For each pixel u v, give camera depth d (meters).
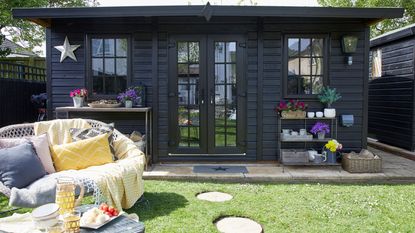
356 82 5.54
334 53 5.51
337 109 5.55
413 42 6.22
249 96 5.56
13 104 7.26
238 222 3.19
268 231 2.93
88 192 2.98
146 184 4.43
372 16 4.86
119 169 3.34
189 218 3.20
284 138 5.25
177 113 5.60
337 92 5.53
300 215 3.28
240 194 3.97
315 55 5.56
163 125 5.60
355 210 3.42
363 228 2.98
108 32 5.49
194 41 5.53
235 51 5.54
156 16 5.19
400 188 4.28
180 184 4.45
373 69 7.89
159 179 4.73
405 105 6.48
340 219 3.19
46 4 10.03
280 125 5.43
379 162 4.89
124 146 3.99
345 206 3.54
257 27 5.47
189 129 5.62
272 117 5.57
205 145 5.61
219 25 5.49
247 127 5.59
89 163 3.61
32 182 3.08
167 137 5.60
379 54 7.56
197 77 5.58
